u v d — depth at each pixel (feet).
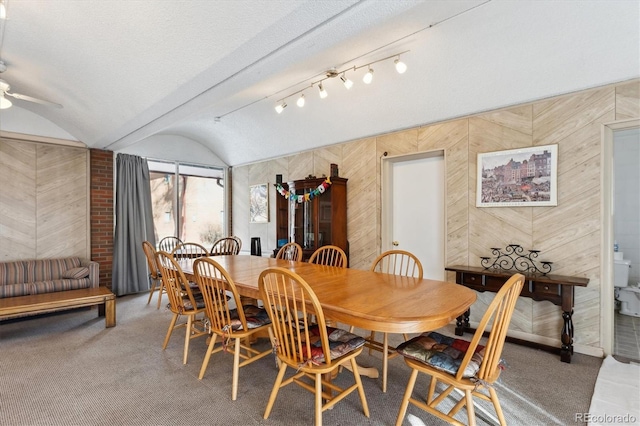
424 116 11.93
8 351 9.27
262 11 5.65
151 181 17.99
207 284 7.32
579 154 9.29
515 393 7.06
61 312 13.28
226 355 9.03
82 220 14.99
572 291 8.61
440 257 12.69
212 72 7.75
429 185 13.01
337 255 11.39
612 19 7.14
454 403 6.68
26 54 8.70
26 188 13.64
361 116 13.05
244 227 20.43
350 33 6.23
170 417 6.17
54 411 6.35
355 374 6.16
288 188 16.17
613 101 8.75
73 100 11.12
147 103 9.71
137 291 16.37
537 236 10.00
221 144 19.12
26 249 13.61
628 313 13.35
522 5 7.11
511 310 5.11
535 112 10.00
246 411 6.36
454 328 11.27
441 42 8.54
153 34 6.93
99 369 8.12
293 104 13.37
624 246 14.61
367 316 4.95
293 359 5.64
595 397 6.85
